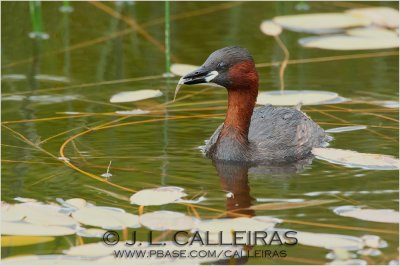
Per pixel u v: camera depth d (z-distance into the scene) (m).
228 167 13.90
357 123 15.48
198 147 14.53
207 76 14.57
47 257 10.52
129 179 13.06
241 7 21.91
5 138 14.78
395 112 15.95
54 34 20.28
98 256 10.54
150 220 11.45
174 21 20.91
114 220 11.45
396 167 13.45
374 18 20.11
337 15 20.34
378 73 17.94
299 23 19.78
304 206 11.98
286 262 10.40
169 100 16.83
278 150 14.48
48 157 13.96
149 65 18.62
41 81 17.75
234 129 14.46
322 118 15.79
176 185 12.85
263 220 11.44
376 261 10.29
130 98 16.52
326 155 14.08
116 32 20.38
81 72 18.27
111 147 14.43
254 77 14.55
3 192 12.50
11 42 19.88
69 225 11.35
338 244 10.72
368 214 11.62
